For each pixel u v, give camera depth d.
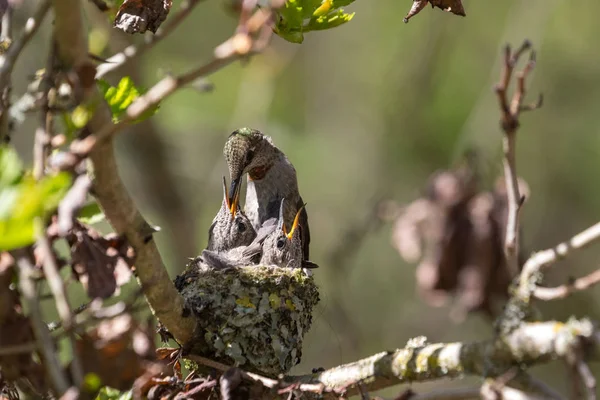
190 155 17.55
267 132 17.69
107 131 4.36
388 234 17.77
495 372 5.01
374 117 18.09
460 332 17.53
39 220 4.12
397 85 17.95
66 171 4.35
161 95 4.23
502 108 5.59
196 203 17.28
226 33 17.48
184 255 16.39
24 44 4.83
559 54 17.97
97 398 5.71
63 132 5.07
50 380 4.83
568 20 18.00
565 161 17.80
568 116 17.89
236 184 10.63
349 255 14.98
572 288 4.83
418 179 17.66
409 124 17.81
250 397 6.11
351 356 15.23
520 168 17.78
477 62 17.89
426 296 13.05
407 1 18.27
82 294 10.30
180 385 6.11
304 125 18.25
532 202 17.72
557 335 4.63
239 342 7.42
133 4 5.73
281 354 7.58
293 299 7.95
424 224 13.15
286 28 5.55
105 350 4.91
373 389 5.89
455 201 12.93
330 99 18.44
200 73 4.18
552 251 4.96
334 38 18.64
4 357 4.86
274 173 11.15
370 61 18.36
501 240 12.70
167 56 17.17
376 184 17.66
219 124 17.50
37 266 4.81
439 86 17.91
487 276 12.67
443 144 17.61
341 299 15.09
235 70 17.52
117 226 5.18
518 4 17.28
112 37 11.47
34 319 4.38
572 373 4.49
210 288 7.71
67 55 4.64
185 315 6.39
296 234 9.47
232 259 8.80
